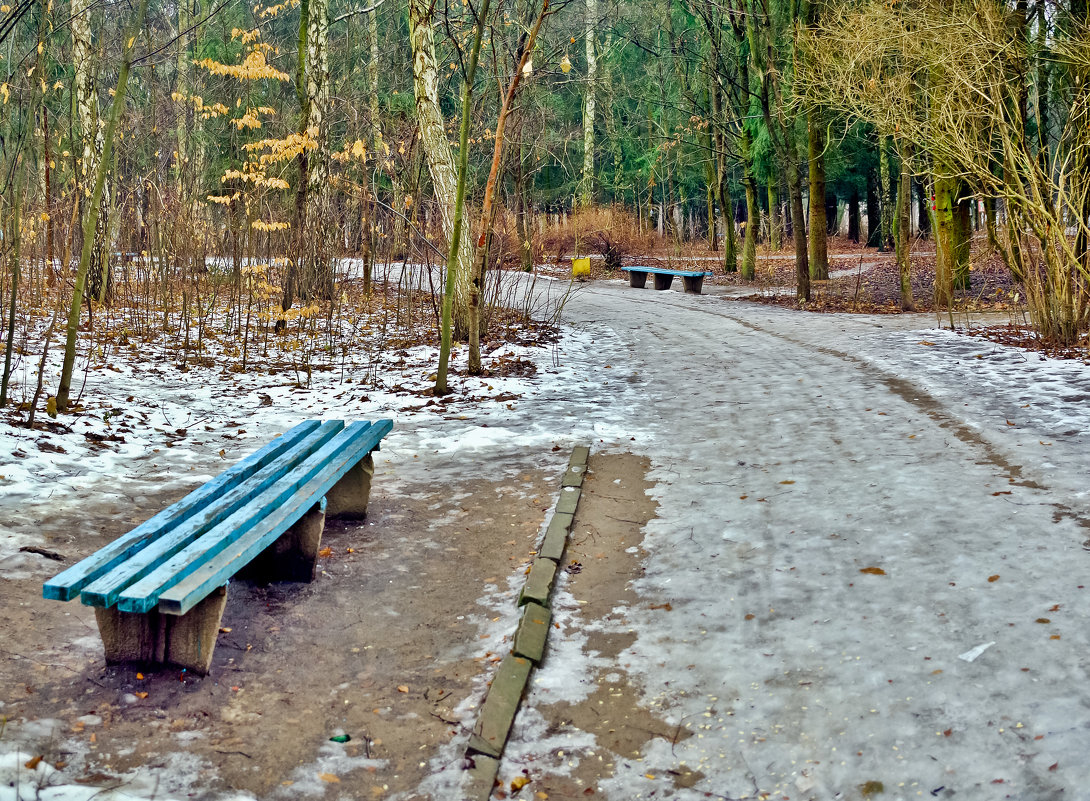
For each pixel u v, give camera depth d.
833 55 16.56
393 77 27.02
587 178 41.34
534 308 20.00
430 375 11.18
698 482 6.63
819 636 4.00
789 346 13.59
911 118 14.38
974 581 4.46
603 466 7.20
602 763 3.18
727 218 32.47
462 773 3.09
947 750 3.08
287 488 4.50
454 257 9.85
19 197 7.18
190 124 21.72
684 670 3.80
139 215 18.06
